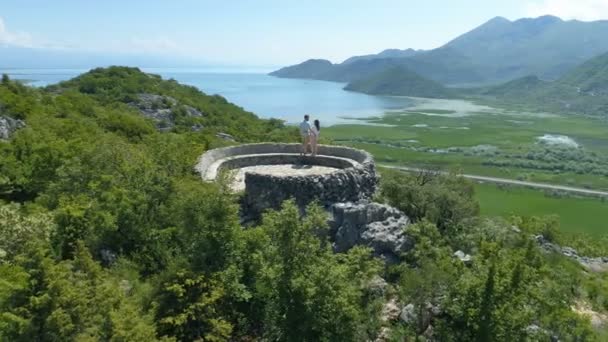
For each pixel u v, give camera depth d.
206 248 21.97
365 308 22.16
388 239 28.09
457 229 34.53
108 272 22.55
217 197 22.83
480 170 144.00
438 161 151.00
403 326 23.86
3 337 16.27
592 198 117.31
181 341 19.58
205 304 20.12
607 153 174.00
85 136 47.81
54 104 70.50
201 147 40.03
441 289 23.66
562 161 158.62
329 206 28.88
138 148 39.66
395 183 35.34
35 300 16.36
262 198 28.44
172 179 28.09
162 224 26.02
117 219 25.75
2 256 22.56
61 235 25.22
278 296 19.69
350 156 35.94
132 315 17.12
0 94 60.09
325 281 19.17
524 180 135.00
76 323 16.86
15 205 30.17
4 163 36.06
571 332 25.73
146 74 138.62
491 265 22.33
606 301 39.84
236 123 107.31
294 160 36.31
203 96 136.12
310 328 19.23
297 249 20.09
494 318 21.23
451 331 22.58
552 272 31.03
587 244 71.88
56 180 33.31
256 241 22.23
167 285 20.34
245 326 22.06
